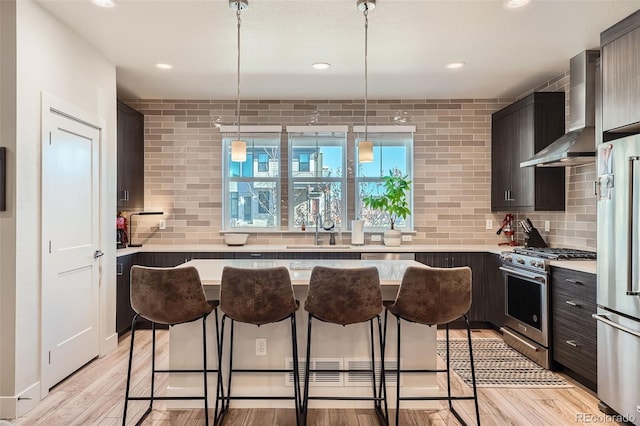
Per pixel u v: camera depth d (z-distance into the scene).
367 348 2.73
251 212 5.08
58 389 2.89
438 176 5.01
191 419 2.53
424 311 2.27
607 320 2.50
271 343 2.73
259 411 2.65
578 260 3.25
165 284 2.23
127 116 4.47
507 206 4.55
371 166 5.07
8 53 2.51
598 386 2.63
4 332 2.50
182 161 4.98
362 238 4.80
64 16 2.86
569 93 3.86
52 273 2.85
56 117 2.90
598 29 3.09
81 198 3.24
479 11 2.81
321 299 2.27
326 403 2.72
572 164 3.72
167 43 3.32
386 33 3.15
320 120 5.00
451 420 2.53
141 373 3.19
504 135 4.62
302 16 2.87
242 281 2.25
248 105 4.98
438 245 4.92
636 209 2.28
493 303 4.38
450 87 4.55
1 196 2.50
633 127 2.63
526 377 3.17
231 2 2.64
